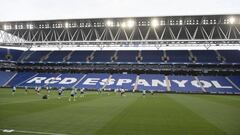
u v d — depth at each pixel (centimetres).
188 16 6444
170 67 7894
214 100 4028
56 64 8475
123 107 2670
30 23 7369
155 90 6475
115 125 1625
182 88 6538
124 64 8150
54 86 6975
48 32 7694
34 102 3023
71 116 1952
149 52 8594
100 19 6919
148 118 1942
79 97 4097
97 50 9000
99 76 7625
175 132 1466
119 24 6994
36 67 8494
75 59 8438
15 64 8612
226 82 6788
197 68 7738
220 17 6412
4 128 1466
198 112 2381
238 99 4328
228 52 8150
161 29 7069
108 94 5166
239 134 1446
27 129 1452
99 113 2159
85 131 1437
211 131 1509
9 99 3391
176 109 2603
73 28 7306
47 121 1709
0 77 7681
